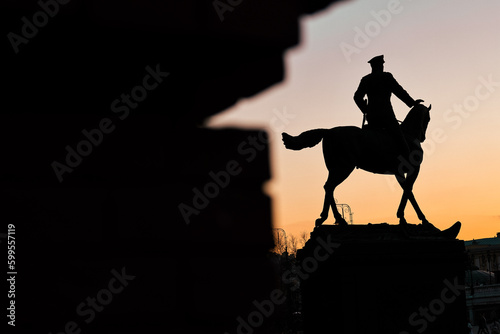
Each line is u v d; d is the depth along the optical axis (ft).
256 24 8.82
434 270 44.01
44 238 8.39
